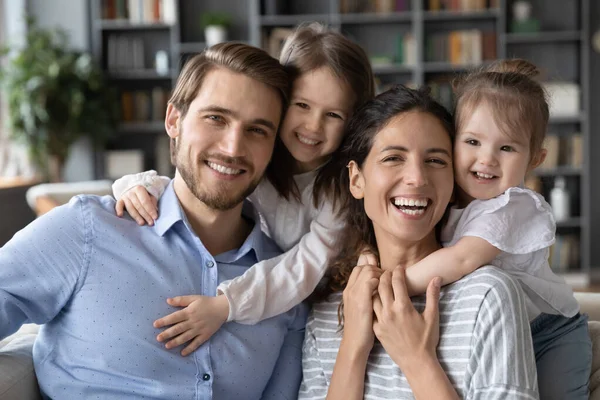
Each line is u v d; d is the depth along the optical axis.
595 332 1.80
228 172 1.71
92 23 6.80
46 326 1.72
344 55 1.98
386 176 1.57
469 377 1.44
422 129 1.57
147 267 1.70
